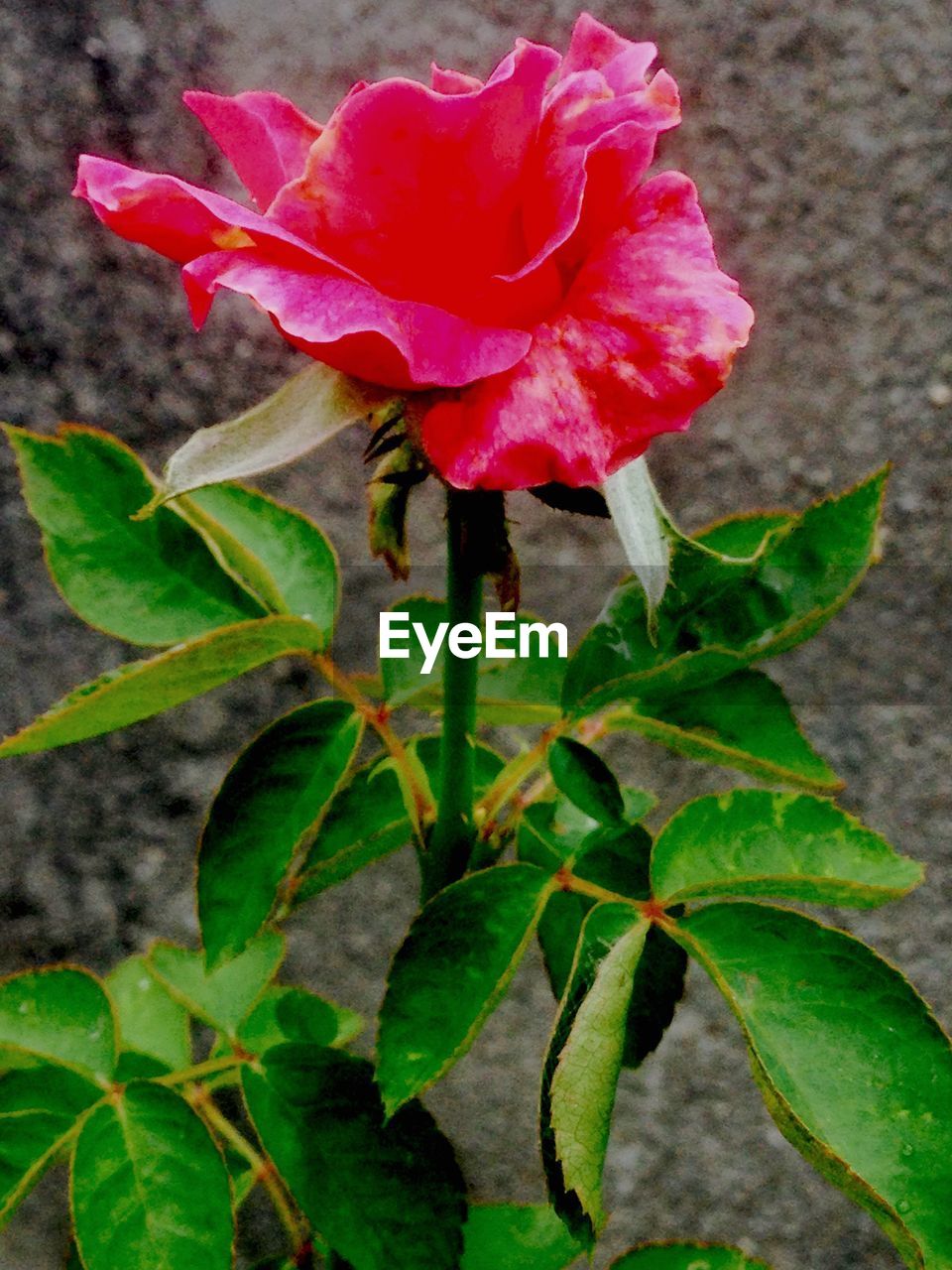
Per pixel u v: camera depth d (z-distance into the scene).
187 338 0.71
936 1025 0.44
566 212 0.40
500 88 0.40
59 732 0.44
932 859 0.79
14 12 0.66
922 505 0.76
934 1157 0.43
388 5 0.68
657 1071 0.80
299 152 0.43
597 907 0.46
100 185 0.41
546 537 0.75
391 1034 0.44
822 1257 0.82
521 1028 0.79
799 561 0.47
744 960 0.45
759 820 0.46
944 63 0.71
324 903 0.78
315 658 0.47
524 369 0.40
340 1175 0.48
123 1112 0.48
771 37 0.70
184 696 0.46
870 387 0.75
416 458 0.42
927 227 0.73
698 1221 0.82
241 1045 0.52
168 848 0.76
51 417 0.71
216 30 0.67
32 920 0.77
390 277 0.41
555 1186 0.44
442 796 0.46
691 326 0.40
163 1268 0.46
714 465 0.75
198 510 0.48
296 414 0.41
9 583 0.73
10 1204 0.48
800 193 0.72
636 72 0.42
